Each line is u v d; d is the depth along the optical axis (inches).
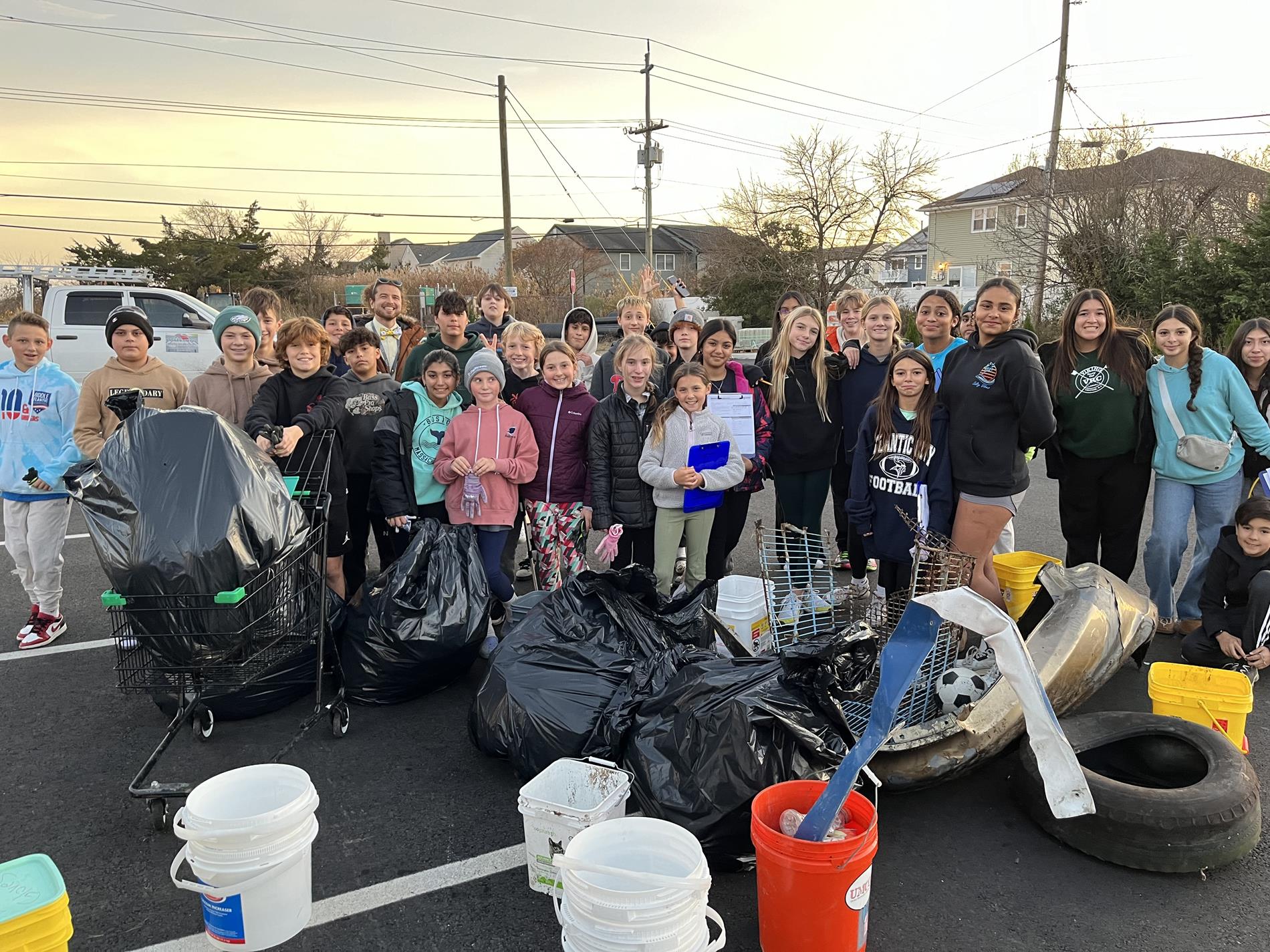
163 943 101.7
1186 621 191.9
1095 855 115.2
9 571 254.4
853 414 216.4
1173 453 182.9
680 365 186.7
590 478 188.9
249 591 121.4
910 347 169.6
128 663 124.5
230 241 1763.0
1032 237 1046.4
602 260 2054.6
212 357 503.5
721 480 183.5
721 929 98.1
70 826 125.6
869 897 97.8
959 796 133.3
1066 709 140.0
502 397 210.7
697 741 111.4
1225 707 131.7
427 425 190.1
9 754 146.5
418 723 159.0
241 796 104.8
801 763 111.0
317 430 167.2
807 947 90.6
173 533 116.6
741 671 120.4
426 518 191.3
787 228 1611.7
